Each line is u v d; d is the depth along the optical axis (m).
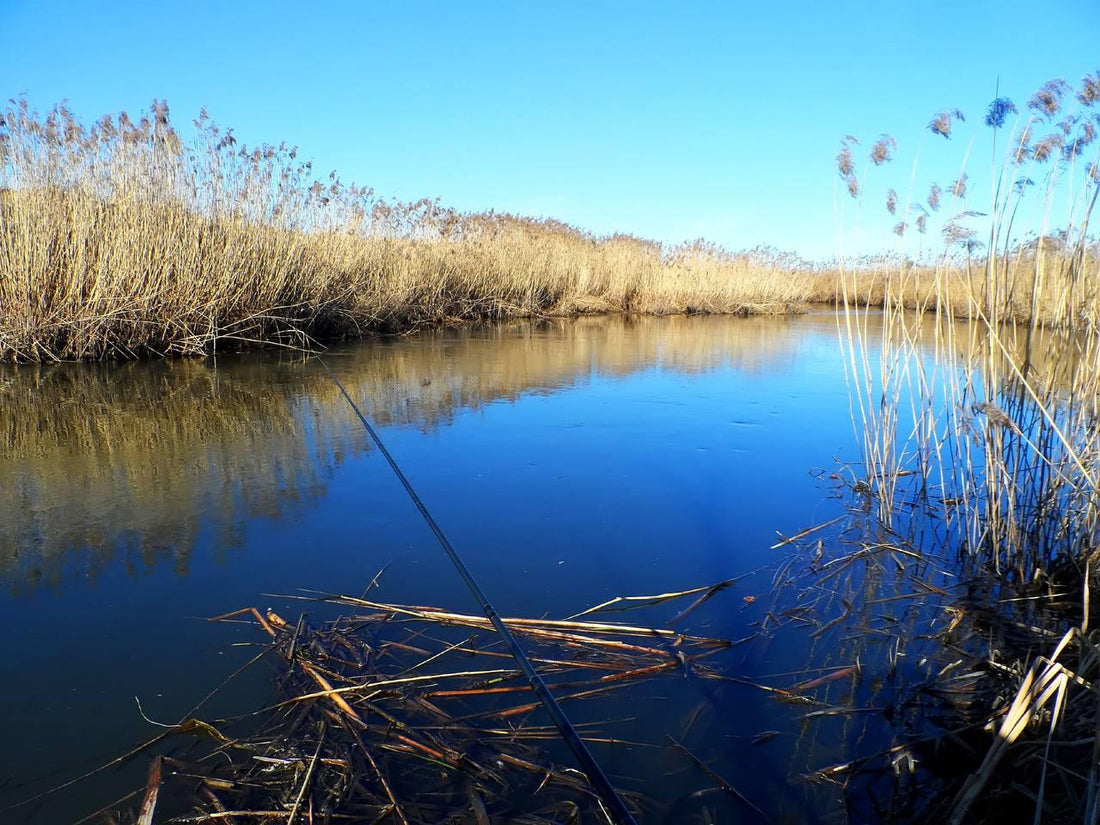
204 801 1.42
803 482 3.56
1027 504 2.69
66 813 1.39
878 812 1.44
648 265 16.80
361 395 5.39
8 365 6.01
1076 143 2.55
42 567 2.45
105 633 2.04
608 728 1.70
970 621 2.21
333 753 1.57
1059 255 2.69
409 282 10.23
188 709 1.71
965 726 1.67
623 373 6.83
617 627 2.13
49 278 6.20
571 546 2.71
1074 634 1.68
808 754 1.62
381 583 2.38
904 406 5.50
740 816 1.43
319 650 1.96
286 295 7.93
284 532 2.77
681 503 3.21
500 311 12.66
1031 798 1.39
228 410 4.73
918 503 3.34
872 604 2.33
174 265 6.81
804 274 20.91
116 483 3.29
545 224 18.36
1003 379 2.86
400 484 3.35
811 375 6.91
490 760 1.58
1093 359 2.61
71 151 6.35
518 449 4.00
